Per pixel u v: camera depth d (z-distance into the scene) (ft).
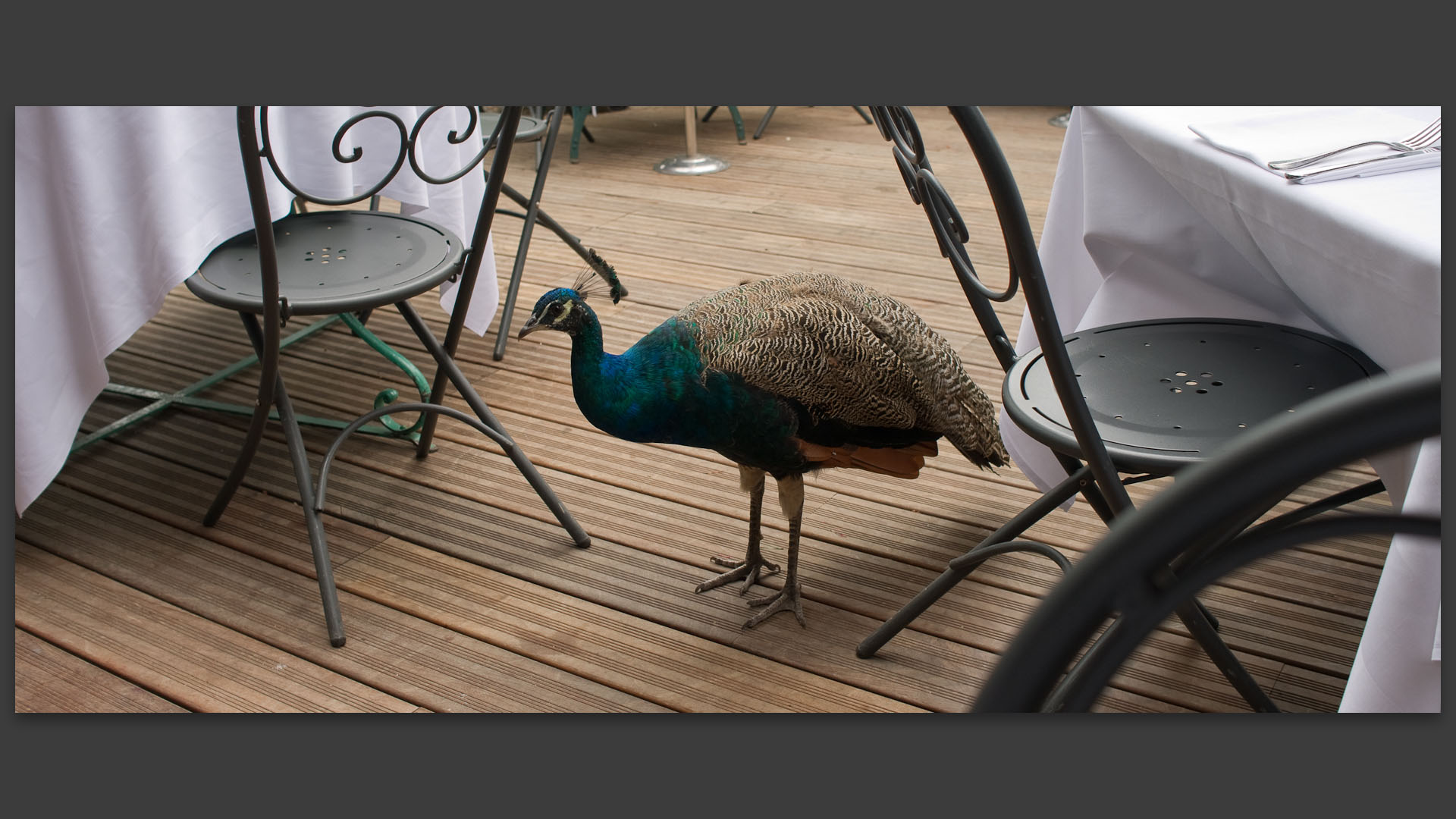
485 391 9.42
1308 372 5.03
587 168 16.39
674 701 5.90
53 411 6.49
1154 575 1.13
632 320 10.71
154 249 6.50
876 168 16.03
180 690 5.98
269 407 6.73
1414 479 3.83
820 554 7.18
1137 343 5.48
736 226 13.53
